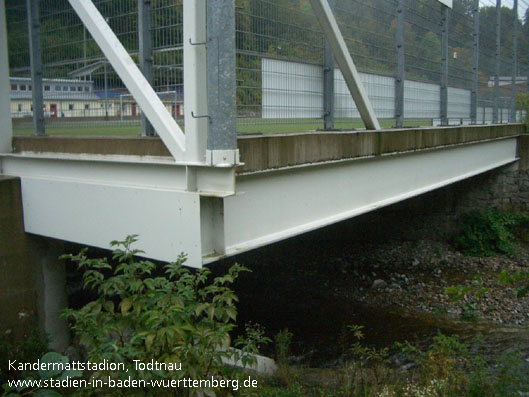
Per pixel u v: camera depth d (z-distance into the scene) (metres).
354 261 13.66
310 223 5.60
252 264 13.31
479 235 14.06
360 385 5.34
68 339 6.34
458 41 11.60
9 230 5.71
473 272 12.76
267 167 4.68
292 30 5.89
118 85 5.38
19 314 5.82
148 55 4.89
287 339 7.27
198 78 4.05
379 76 7.81
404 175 7.84
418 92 9.43
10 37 6.57
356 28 7.18
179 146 4.20
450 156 9.89
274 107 5.61
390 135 6.97
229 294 3.64
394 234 14.70
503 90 15.97
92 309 3.46
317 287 12.17
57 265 6.21
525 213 14.86
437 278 12.51
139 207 4.50
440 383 5.09
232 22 3.95
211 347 3.44
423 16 9.54
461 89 11.95
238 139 4.30
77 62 5.80
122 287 3.50
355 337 9.20
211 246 4.23
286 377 5.71
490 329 9.62
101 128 5.61
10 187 5.72
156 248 4.40
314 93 6.32
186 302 3.59
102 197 4.87
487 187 15.03
